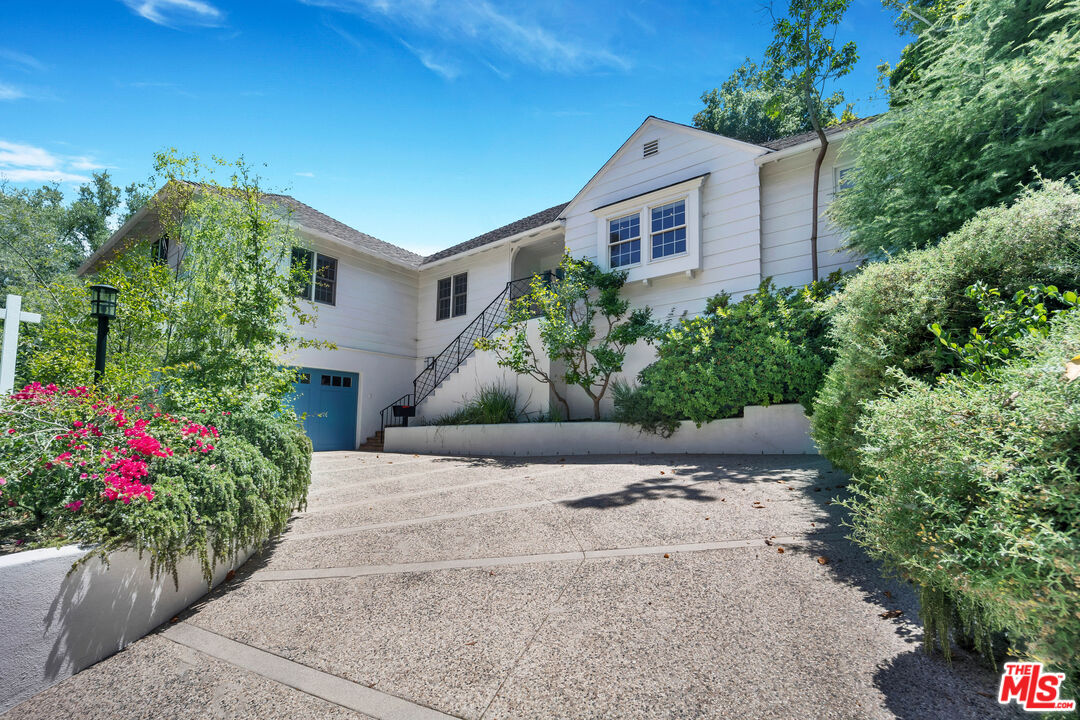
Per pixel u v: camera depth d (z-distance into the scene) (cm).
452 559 412
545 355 1172
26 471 327
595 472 755
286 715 226
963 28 645
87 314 636
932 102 643
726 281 1098
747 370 855
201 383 570
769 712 204
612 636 274
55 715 239
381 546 456
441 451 1210
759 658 244
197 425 420
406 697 233
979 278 334
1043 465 155
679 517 485
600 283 1203
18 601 253
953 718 191
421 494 667
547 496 612
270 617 330
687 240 1136
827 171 1034
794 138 1168
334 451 1341
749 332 891
